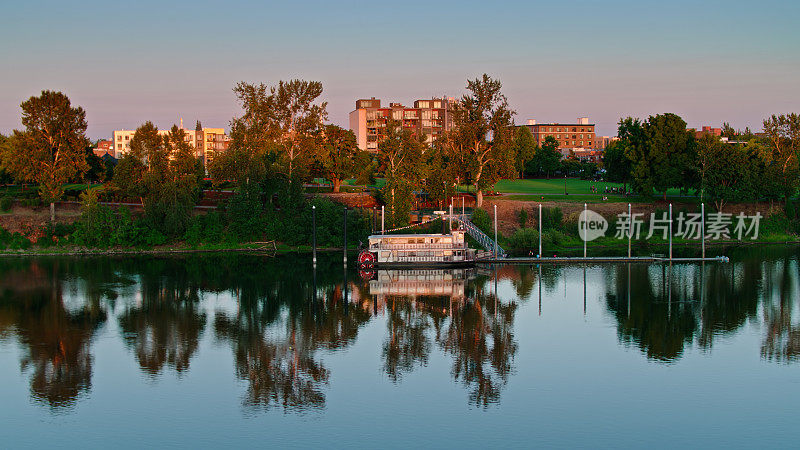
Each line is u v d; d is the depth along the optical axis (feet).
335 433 164.25
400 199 468.34
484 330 254.47
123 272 377.91
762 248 469.16
